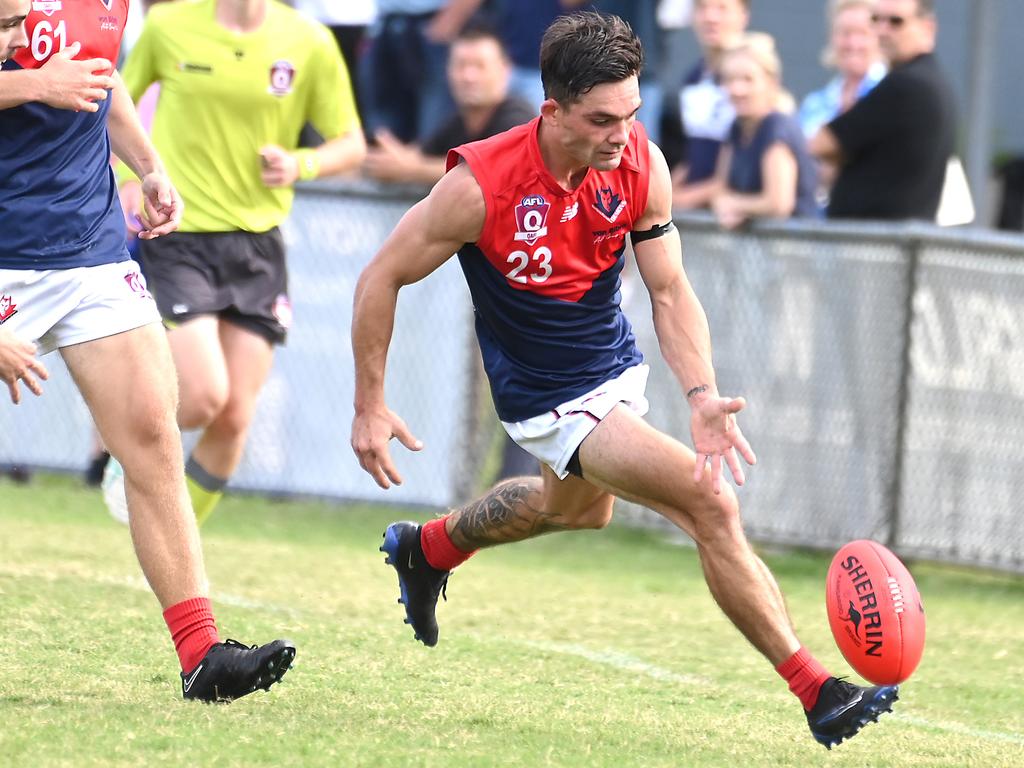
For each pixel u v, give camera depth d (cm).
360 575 2647
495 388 1717
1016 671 2238
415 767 1405
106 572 2430
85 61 1594
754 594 1566
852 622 1552
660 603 2602
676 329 1655
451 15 3706
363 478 3412
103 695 1628
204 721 1524
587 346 1678
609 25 1530
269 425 3431
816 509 3166
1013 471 3064
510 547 3178
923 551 3102
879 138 3192
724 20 3603
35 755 1367
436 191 1623
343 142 2606
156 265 2473
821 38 4909
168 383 1653
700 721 1750
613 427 1627
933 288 3061
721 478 1560
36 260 1602
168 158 2505
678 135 4059
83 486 3494
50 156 1606
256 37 2517
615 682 1958
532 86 3650
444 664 1973
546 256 1628
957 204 3644
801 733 1725
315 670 1861
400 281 1644
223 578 2528
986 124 3950
